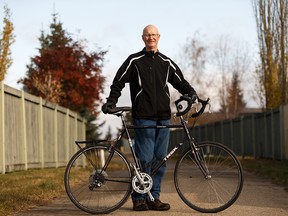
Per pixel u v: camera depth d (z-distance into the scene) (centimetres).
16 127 1180
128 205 654
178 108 607
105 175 598
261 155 2080
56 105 1612
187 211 597
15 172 1130
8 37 1734
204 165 593
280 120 1758
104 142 608
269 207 638
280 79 2678
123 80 611
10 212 609
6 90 1093
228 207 593
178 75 622
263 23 2706
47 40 4097
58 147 1661
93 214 593
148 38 609
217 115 5275
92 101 2378
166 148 612
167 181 992
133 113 613
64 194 798
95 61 2383
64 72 2330
